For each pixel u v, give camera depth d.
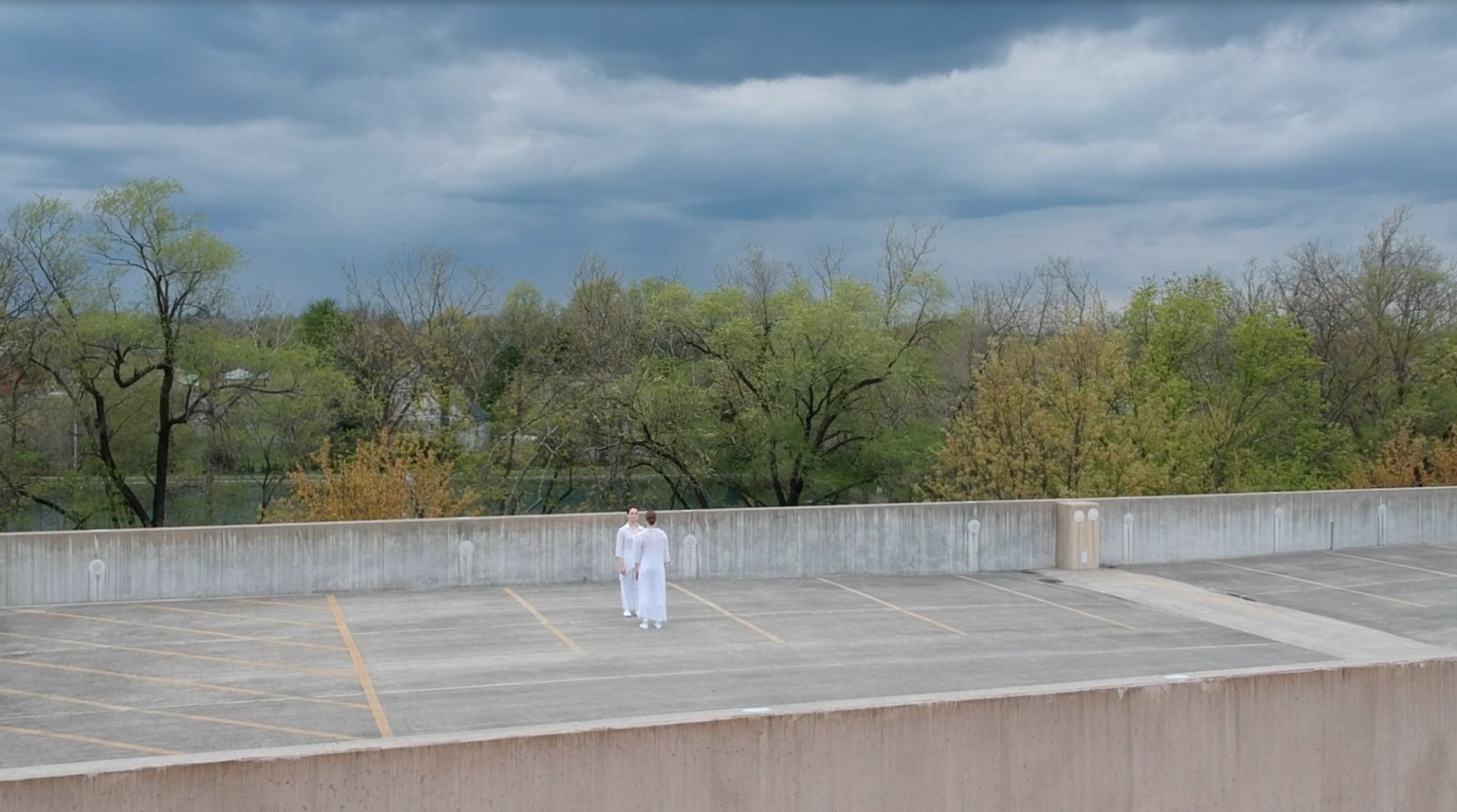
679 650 16.42
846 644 17.05
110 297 41.66
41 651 16.02
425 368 48.03
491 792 6.36
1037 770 7.50
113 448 44.53
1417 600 21.08
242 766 6.01
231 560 19.61
